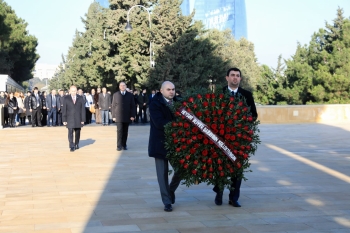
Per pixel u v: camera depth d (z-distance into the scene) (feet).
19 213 23.54
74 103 49.08
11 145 54.95
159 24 131.85
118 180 32.81
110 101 93.40
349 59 144.46
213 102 22.58
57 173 35.63
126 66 139.95
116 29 145.28
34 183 31.60
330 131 75.51
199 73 131.23
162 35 130.11
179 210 24.21
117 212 23.77
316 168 37.91
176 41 130.72
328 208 24.58
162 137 23.99
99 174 35.27
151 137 24.30
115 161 42.04
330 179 33.01
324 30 172.55
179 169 23.31
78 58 225.56
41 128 83.87
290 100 158.71
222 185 23.27
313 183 31.55
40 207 24.82
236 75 24.58
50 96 89.76
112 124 97.60
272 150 50.01
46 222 21.88
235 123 22.68
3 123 89.04
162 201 24.38
